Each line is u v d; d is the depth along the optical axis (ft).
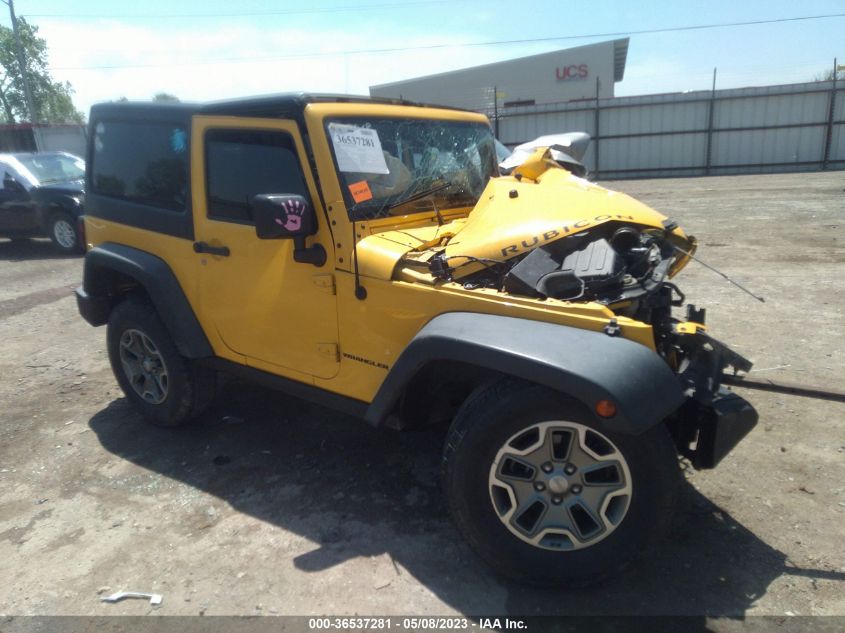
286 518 10.93
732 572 9.17
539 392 8.31
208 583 9.42
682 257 12.18
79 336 21.94
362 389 10.55
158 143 12.75
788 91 79.77
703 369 8.94
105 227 14.28
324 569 9.61
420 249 10.13
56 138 88.63
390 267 9.68
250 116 10.95
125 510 11.37
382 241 10.16
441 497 11.36
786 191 55.72
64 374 18.34
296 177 10.52
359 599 8.98
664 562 9.43
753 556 9.48
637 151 86.63
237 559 9.92
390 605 8.84
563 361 7.82
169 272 12.85
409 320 9.66
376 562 9.71
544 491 8.66
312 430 14.14
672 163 85.97
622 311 9.52
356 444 13.42
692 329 9.25
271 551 10.07
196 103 12.05
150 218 13.10
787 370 15.79
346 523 10.71
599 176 88.79
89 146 14.58
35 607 9.07
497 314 8.93
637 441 8.09
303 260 10.21
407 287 9.55
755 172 83.82
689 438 8.81
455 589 9.11
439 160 12.28
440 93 116.16
